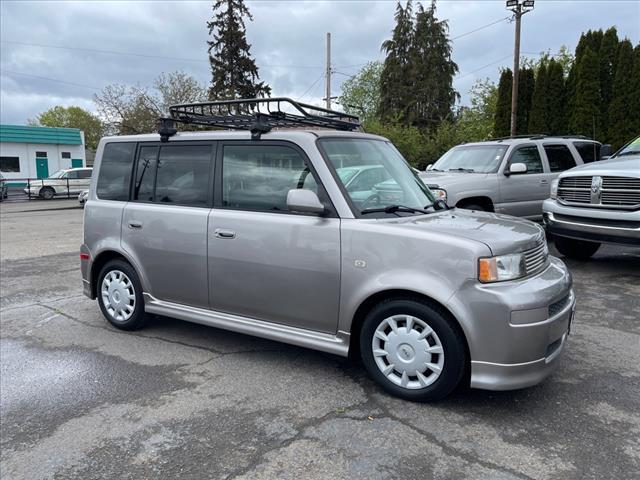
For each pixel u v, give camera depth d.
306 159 3.84
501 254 3.23
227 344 4.64
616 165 6.72
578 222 6.87
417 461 2.79
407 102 42.88
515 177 8.66
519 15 23.53
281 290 3.90
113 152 5.09
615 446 2.91
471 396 3.54
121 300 5.02
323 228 3.67
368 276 3.50
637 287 6.30
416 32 43.72
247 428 3.18
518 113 24.12
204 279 4.33
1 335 5.02
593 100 19.27
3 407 3.53
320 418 3.28
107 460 2.89
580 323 5.02
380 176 4.11
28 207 23.00
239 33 38.28
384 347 3.55
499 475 2.66
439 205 4.39
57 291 6.72
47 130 35.03
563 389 3.62
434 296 3.23
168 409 3.45
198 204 4.39
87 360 4.33
